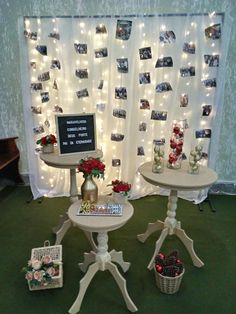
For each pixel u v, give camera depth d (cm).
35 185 292
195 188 165
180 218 251
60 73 255
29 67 261
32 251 180
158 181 170
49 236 222
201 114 261
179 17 235
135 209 268
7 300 159
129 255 200
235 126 272
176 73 248
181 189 166
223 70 247
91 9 244
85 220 142
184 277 178
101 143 273
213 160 276
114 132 270
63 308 154
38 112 272
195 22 235
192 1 236
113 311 152
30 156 285
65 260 194
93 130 209
